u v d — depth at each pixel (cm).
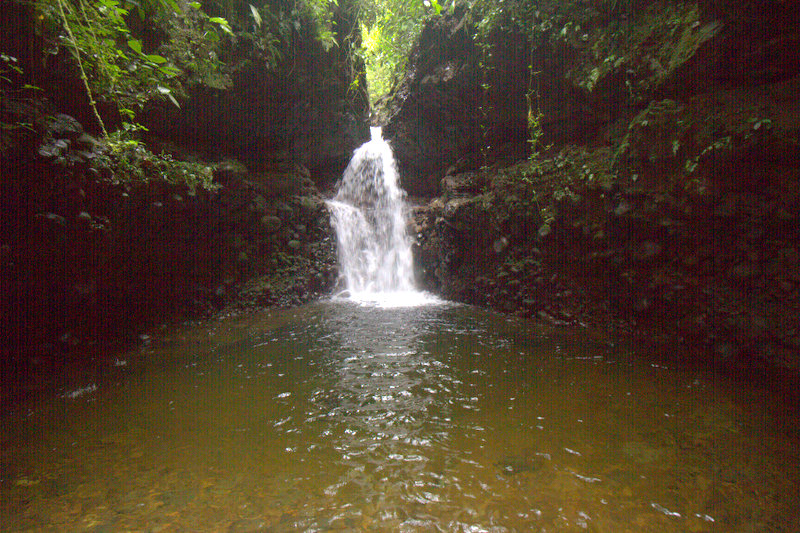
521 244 596
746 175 345
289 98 687
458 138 794
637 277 457
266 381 345
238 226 636
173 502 190
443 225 711
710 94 374
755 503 182
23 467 218
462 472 212
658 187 412
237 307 609
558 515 178
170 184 460
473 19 655
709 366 353
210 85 532
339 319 564
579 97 529
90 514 181
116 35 386
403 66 897
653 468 210
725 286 383
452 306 643
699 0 348
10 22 310
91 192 377
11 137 301
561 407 286
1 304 359
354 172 942
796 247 332
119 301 479
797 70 328
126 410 290
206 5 522
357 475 211
